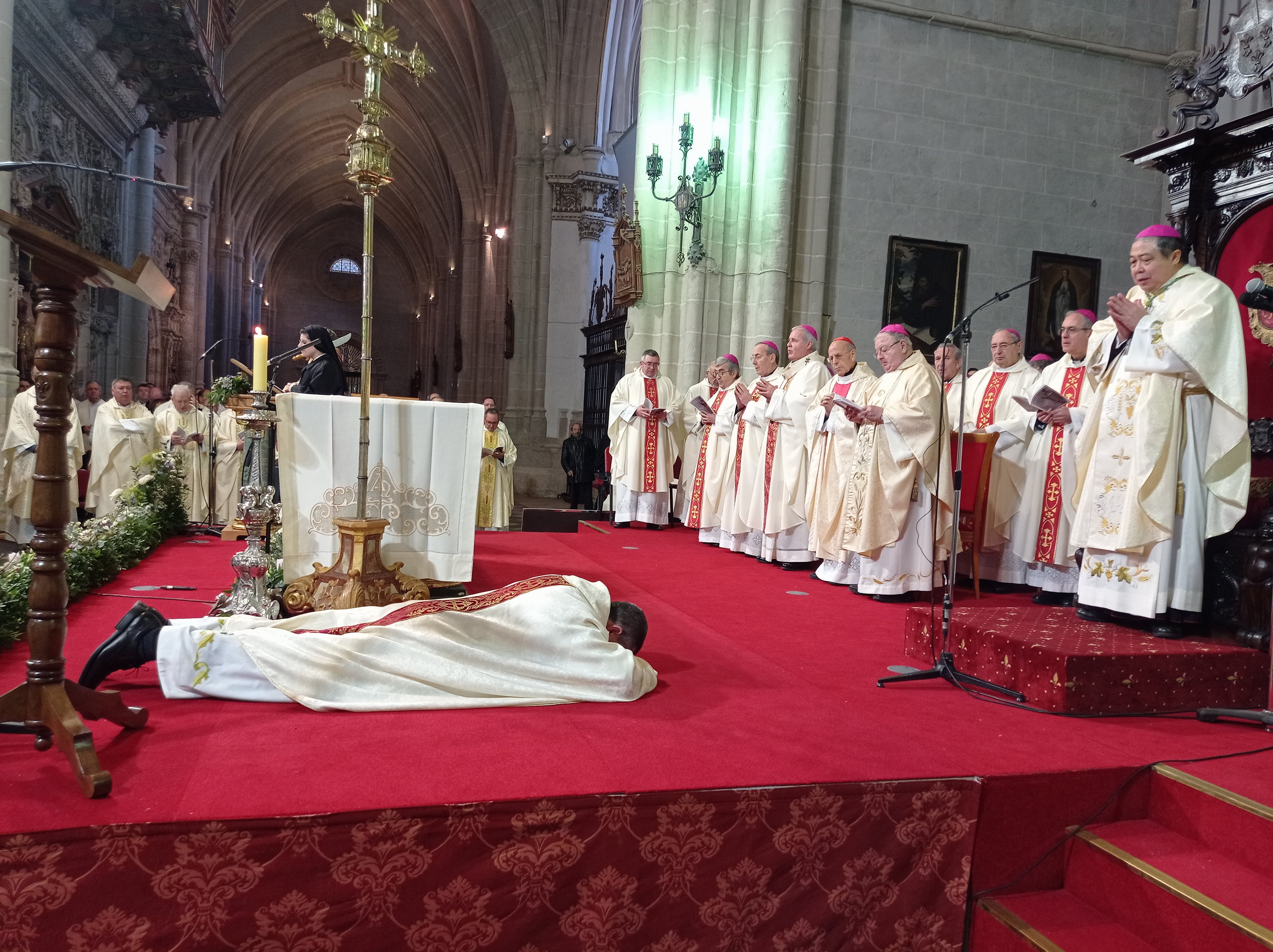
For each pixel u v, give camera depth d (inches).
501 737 118.0
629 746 117.1
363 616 141.8
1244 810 105.7
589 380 741.3
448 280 1475.1
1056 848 116.1
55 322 100.7
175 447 380.8
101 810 90.0
